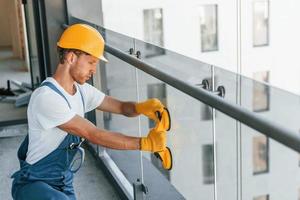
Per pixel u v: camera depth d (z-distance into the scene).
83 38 1.77
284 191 3.48
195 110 2.86
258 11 7.20
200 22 6.24
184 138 2.95
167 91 2.90
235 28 6.86
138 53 2.73
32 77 4.88
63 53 1.80
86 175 3.27
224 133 2.82
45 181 1.89
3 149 3.80
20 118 4.29
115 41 3.11
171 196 2.83
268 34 7.39
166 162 1.75
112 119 3.38
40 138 1.83
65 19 4.03
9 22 8.45
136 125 3.10
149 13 5.28
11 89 5.38
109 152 3.33
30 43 4.77
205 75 2.05
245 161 3.07
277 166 3.27
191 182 3.22
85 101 1.97
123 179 3.00
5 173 3.36
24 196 1.85
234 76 1.99
